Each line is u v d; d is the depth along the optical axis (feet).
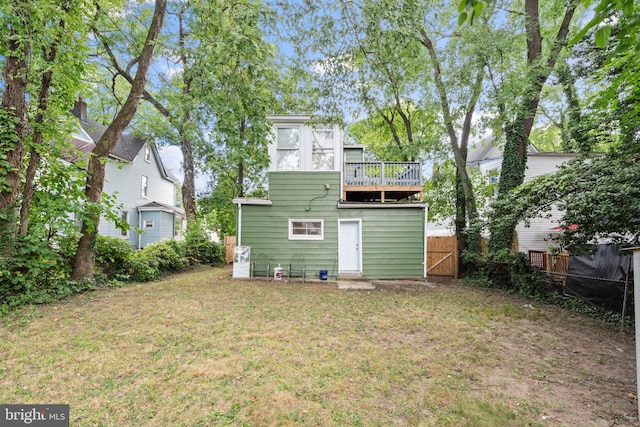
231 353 12.96
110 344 13.56
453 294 27.25
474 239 36.45
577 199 20.90
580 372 12.37
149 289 25.23
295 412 9.09
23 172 20.99
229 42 22.75
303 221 34.04
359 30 22.20
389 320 18.58
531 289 26.40
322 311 20.08
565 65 26.96
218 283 29.17
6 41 19.33
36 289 20.39
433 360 13.12
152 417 8.68
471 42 31.83
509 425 8.82
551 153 46.26
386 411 9.36
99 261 26.50
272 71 26.35
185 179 51.70
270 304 21.34
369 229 34.12
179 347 13.43
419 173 35.22
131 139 65.36
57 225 21.38
